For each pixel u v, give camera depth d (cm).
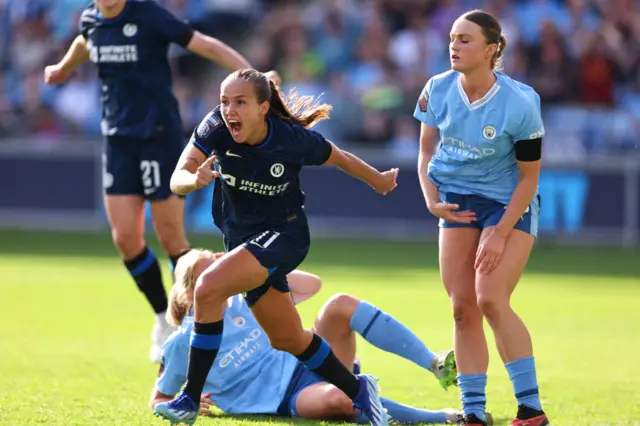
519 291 4150
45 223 6147
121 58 2730
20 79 7069
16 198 6156
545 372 2547
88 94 6844
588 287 4269
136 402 2083
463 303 1844
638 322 3416
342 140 6438
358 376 1812
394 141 6412
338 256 5153
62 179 6112
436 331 3125
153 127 2736
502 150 1819
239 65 2744
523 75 6469
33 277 4394
